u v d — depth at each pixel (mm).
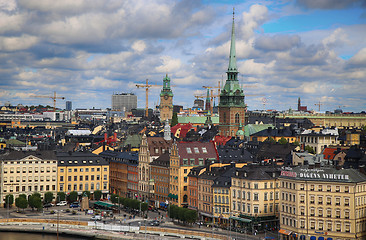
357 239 197375
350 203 197250
